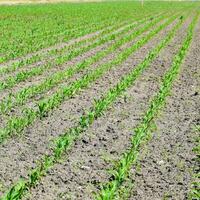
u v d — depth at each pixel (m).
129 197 7.44
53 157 9.01
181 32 32.38
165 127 11.12
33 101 13.16
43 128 10.82
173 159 9.09
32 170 8.41
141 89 14.93
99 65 19.06
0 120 11.35
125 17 47.91
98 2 99.50
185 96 14.21
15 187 7.66
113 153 9.34
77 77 16.61
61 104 12.95
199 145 9.84
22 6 70.06
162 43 24.53
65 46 23.50
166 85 14.13
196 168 8.68
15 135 10.28
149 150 9.53
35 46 24.02
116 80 16.22
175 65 17.47
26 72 16.23
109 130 10.78
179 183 8.02
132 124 11.30
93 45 24.22
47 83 14.69
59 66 18.75
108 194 6.88
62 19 44.34
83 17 47.38
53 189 7.67
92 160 8.95
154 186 7.88
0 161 8.79
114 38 28.28
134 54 22.27
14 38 27.61
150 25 37.12
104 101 12.02
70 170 8.45
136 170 8.51
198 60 20.77
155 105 12.12
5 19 43.47
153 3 98.75
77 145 9.75
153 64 19.52
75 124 11.19
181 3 99.94
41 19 44.16
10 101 12.52
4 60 19.62
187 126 11.25
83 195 7.49
